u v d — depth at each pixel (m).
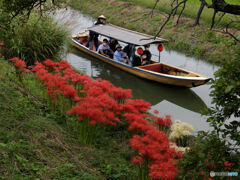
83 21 17.66
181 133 4.99
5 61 7.61
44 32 9.14
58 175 3.34
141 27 16.06
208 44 12.17
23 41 8.57
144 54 10.26
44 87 5.73
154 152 3.44
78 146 4.41
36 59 8.74
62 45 10.16
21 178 3.04
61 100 5.54
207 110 2.95
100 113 4.27
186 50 12.78
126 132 5.21
